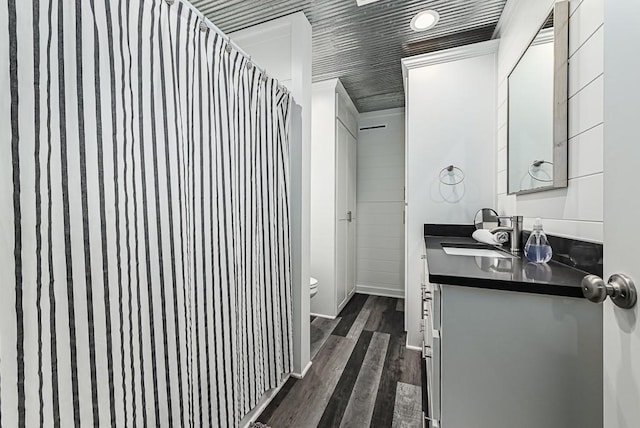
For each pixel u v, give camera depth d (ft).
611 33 1.95
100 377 2.37
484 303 2.73
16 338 1.92
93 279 2.32
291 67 5.73
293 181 5.76
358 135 11.84
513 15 5.33
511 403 2.67
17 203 1.91
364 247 11.71
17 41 1.89
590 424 2.48
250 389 4.42
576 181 3.28
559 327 2.54
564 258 3.42
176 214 3.04
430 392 3.74
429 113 6.94
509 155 5.42
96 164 2.33
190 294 3.30
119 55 2.50
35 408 2.01
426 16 5.82
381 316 9.06
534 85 4.36
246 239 4.34
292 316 5.72
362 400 4.99
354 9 5.61
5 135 1.85
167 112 2.95
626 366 1.80
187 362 3.19
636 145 1.72
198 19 3.40
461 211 6.71
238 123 4.15
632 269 1.75
